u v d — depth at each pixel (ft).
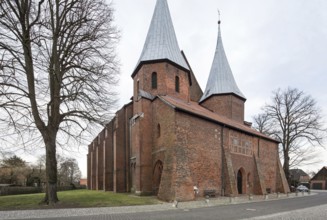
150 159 87.35
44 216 43.04
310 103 151.33
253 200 82.48
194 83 148.36
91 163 153.48
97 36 65.92
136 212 48.75
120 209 52.08
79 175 303.68
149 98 90.94
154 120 88.74
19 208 52.24
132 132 99.76
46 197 59.57
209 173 87.71
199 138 85.35
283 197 103.50
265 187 115.24
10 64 57.62
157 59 100.73
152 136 88.89
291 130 154.71
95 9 66.49
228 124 99.30
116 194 88.69
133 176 95.14
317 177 262.67
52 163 59.72
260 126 180.24
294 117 154.51
